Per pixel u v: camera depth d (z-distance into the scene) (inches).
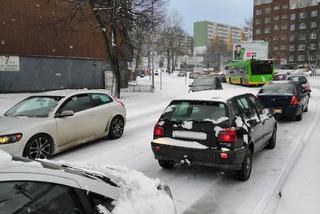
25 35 1173.1
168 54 3280.0
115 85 951.6
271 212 192.9
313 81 1964.8
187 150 239.5
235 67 1668.3
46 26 1171.9
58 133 309.1
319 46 2930.6
